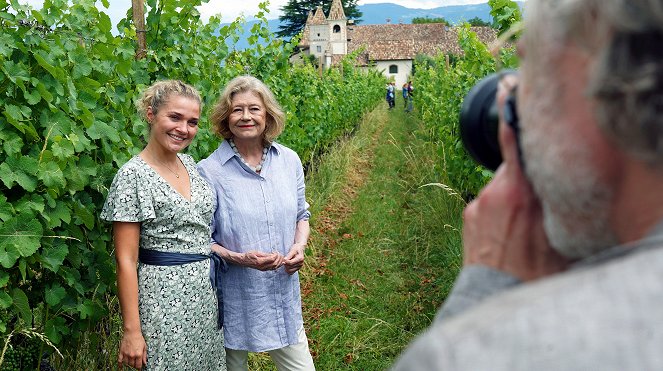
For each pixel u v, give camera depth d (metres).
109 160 3.69
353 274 6.50
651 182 0.63
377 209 8.88
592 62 0.65
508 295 0.63
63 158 3.22
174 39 4.96
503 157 0.90
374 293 6.07
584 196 0.68
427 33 65.44
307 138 10.09
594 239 0.70
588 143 0.66
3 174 3.08
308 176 9.74
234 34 6.29
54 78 3.32
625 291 0.57
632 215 0.66
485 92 0.99
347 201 9.70
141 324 2.92
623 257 0.61
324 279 6.38
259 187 3.29
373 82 27.06
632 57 0.61
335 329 5.26
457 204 7.21
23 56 3.29
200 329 3.00
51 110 3.33
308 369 3.42
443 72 12.91
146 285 2.90
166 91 2.89
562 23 0.67
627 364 0.53
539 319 0.58
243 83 3.27
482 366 0.57
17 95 3.24
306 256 6.71
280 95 8.43
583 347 0.55
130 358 2.87
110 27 3.87
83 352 3.65
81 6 3.65
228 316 3.30
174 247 2.91
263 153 3.38
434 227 7.52
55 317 3.38
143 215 2.82
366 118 21.58
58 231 3.40
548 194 0.72
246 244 3.25
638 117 0.60
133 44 4.67
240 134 3.25
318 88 11.98
